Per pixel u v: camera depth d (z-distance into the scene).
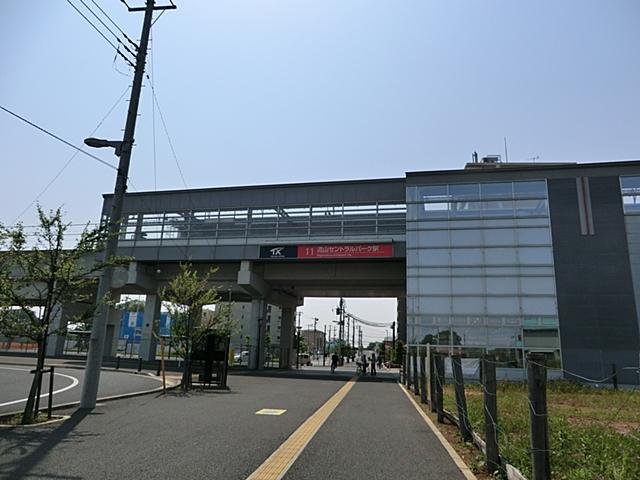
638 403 15.63
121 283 35.38
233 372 30.06
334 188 32.81
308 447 7.67
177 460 6.54
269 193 33.91
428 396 14.60
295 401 14.51
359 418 11.16
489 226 27.48
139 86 13.73
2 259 9.84
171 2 14.20
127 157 13.16
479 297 26.70
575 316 25.52
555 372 24.94
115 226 12.33
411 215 28.48
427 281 27.44
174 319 19.39
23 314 9.88
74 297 10.70
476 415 10.70
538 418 5.04
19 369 23.22
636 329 24.83
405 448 7.80
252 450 7.28
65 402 12.38
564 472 6.20
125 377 21.91
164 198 36.00
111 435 8.27
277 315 100.19
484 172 28.22
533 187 27.52
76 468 6.02
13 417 9.78
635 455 6.68
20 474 5.71
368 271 33.59
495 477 5.98
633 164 26.75
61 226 10.15
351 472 6.21
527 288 26.33
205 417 10.57
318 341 133.12
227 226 34.19
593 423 10.68
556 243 26.58
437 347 26.45
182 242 34.72
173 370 28.44
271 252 32.69
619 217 26.23
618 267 25.70
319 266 34.44
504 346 25.86
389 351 76.75
